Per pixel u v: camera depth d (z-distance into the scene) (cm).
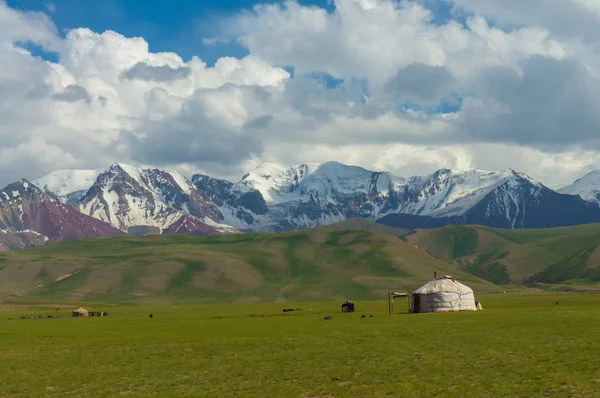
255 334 9244
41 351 8119
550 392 4572
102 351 7875
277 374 5775
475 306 14588
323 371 5791
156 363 6694
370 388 5025
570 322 8919
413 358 6222
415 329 8962
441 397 4619
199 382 5612
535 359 5794
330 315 14300
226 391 5206
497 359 5916
